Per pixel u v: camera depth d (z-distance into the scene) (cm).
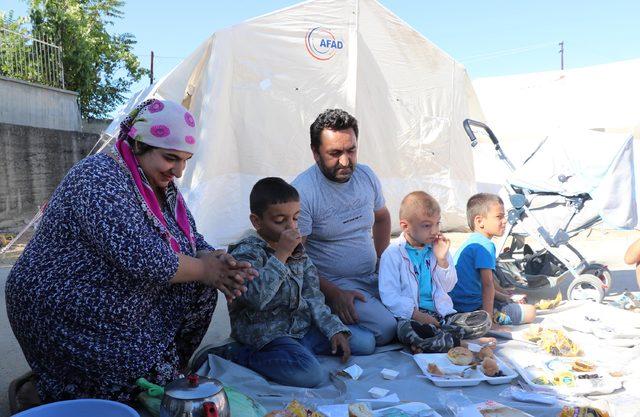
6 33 1186
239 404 239
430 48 903
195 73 770
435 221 366
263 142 782
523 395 271
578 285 485
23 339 245
